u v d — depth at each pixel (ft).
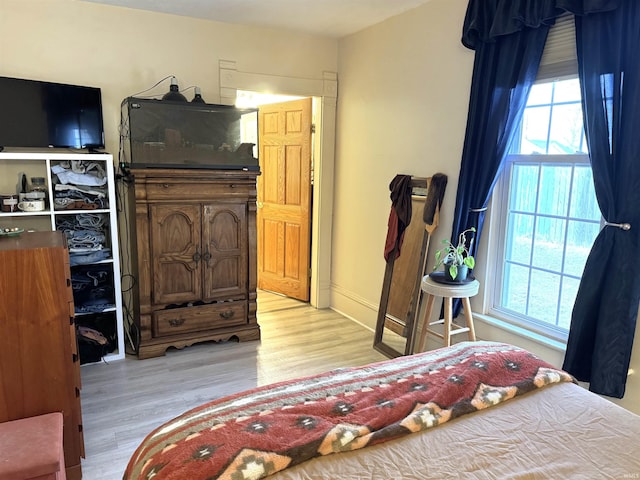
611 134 6.82
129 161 10.41
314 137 14.32
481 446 4.02
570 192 7.91
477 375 5.03
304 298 15.34
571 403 4.74
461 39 9.09
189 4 10.53
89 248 10.07
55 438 5.51
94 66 10.73
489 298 9.44
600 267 6.94
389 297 11.43
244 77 12.40
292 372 10.23
